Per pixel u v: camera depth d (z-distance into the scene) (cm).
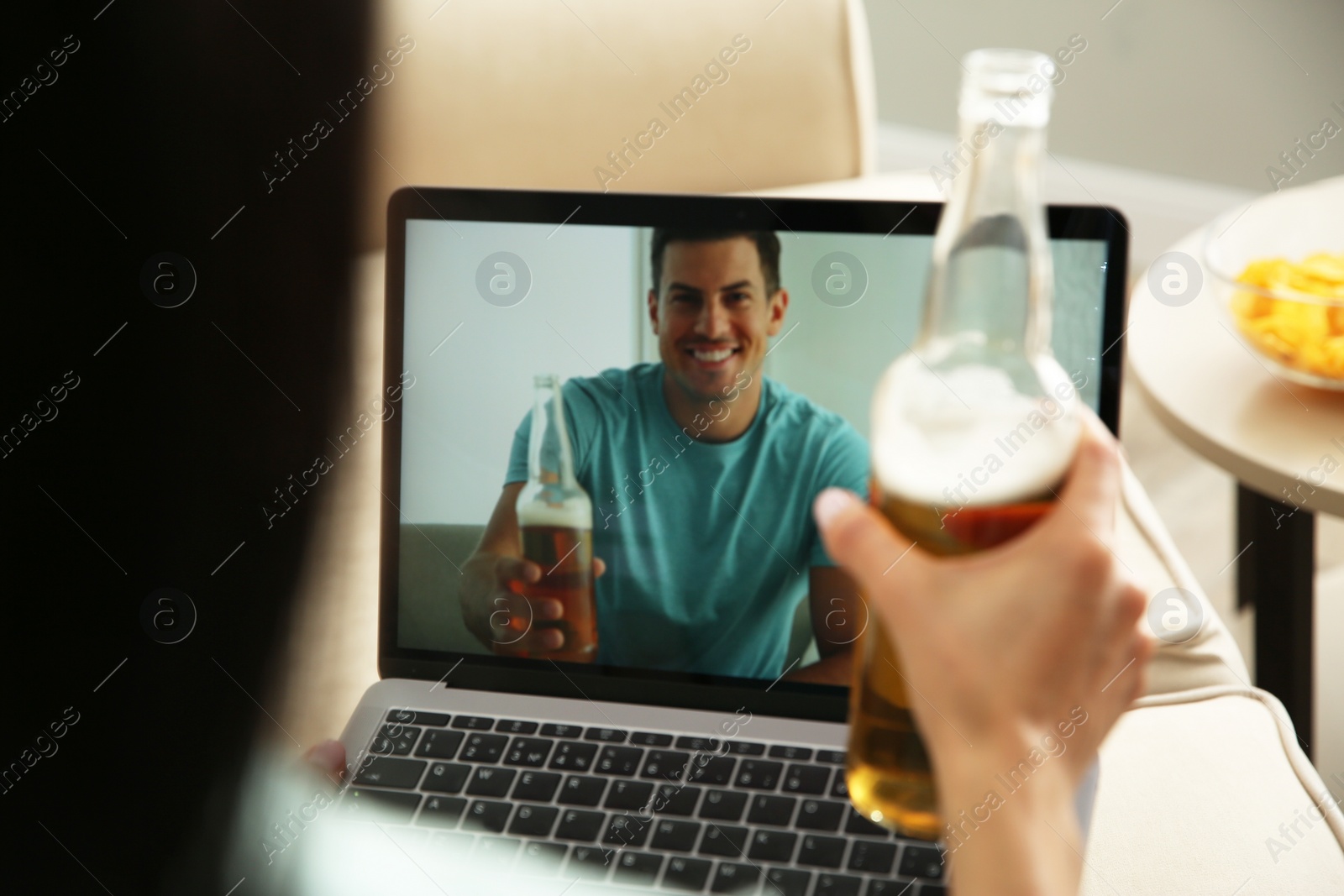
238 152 103
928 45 192
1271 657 97
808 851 55
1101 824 58
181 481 86
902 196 121
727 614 64
